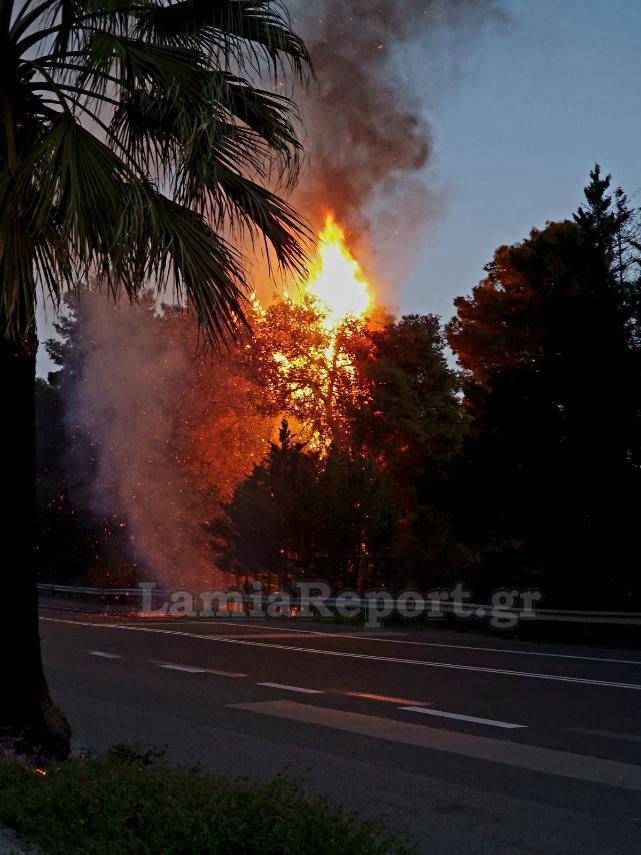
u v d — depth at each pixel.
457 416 50.91
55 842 4.52
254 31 7.34
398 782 8.00
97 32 6.84
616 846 6.34
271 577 30.81
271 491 30.66
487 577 25.34
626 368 24.00
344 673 14.97
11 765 5.92
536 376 24.95
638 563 23.36
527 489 24.36
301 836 4.39
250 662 16.45
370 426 46.22
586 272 26.19
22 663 7.06
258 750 9.23
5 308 6.49
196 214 7.47
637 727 10.50
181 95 6.76
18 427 7.20
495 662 16.70
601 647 20.58
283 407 44.34
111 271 6.79
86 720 10.85
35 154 6.35
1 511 7.11
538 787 7.88
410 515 45.00
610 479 23.80
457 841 6.41
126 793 4.99
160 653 17.89
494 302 40.72
